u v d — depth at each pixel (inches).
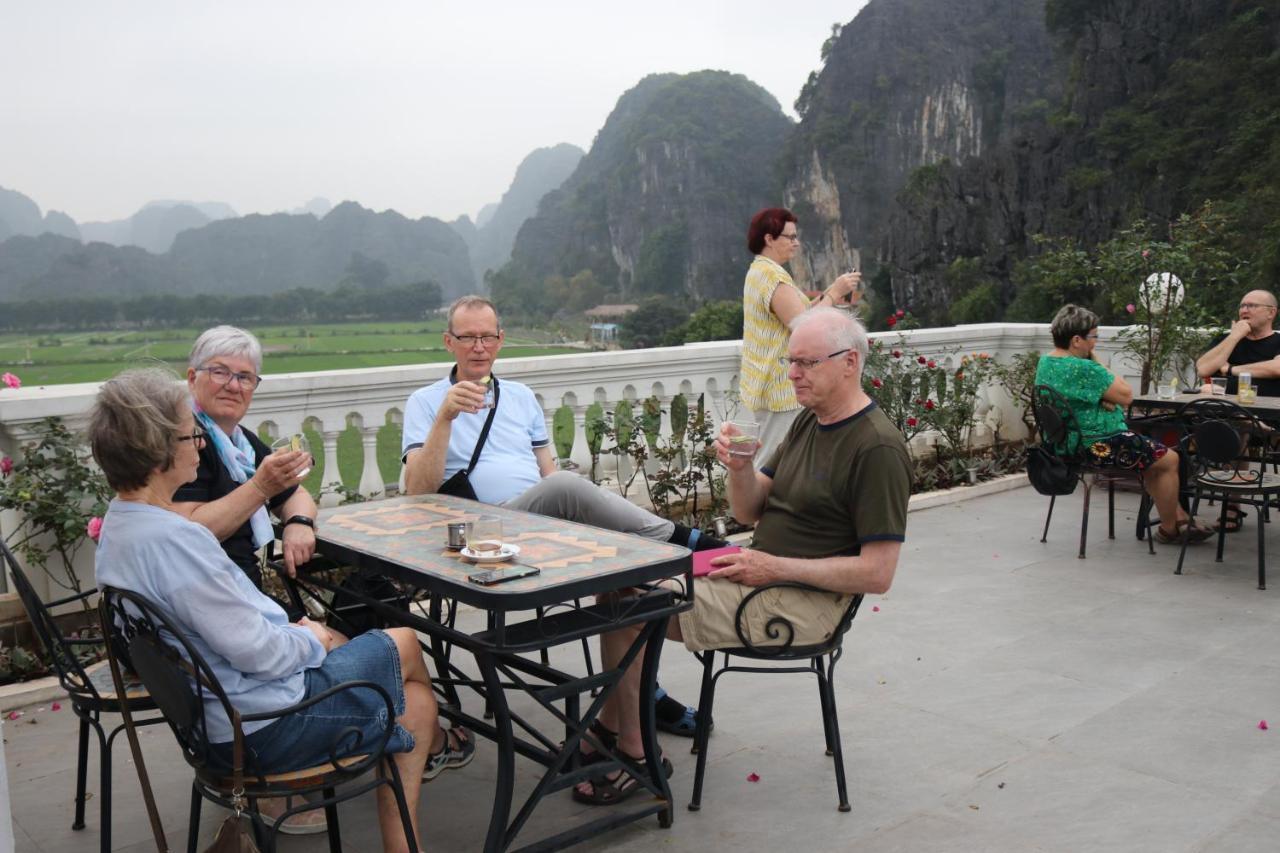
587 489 131.7
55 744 134.6
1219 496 210.4
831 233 5753.0
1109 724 135.4
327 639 97.3
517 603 84.7
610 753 107.5
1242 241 1621.6
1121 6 3336.6
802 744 131.7
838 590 109.7
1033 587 200.7
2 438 164.2
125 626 83.4
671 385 258.5
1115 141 3120.1
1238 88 2847.0
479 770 126.2
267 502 120.6
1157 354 316.8
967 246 3757.4
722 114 7790.4
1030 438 333.1
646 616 98.2
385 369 204.8
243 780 82.5
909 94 5575.8
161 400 81.7
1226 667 156.1
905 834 107.8
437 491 138.8
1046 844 105.0
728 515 247.9
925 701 145.0
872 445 108.3
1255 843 103.9
